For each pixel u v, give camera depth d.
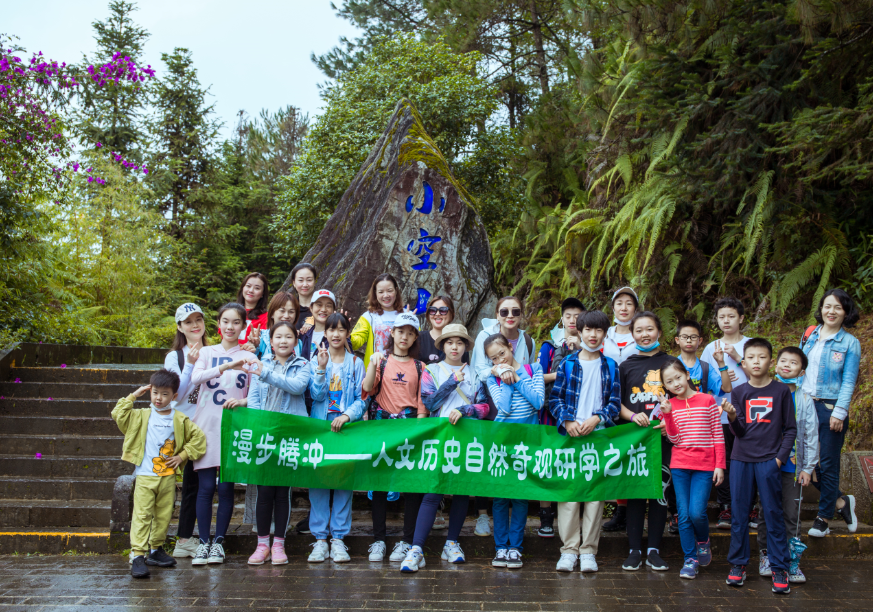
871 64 6.55
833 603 3.52
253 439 4.21
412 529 4.25
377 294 5.08
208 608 3.35
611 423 4.21
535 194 12.41
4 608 3.33
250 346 4.46
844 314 4.45
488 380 4.29
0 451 5.52
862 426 5.64
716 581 3.88
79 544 4.36
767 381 4.00
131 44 20.55
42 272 8.74
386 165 7.23
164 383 4.09
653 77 7.65
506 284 12.65
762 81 6.98
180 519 4.26
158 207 20.72
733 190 7.35
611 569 4.10
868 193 7.04
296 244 13.45
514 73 15.69
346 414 4.26
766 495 3.79
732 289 8.18
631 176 8.93
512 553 4.11
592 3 8.04
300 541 4.39
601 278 9.77
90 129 18.78
